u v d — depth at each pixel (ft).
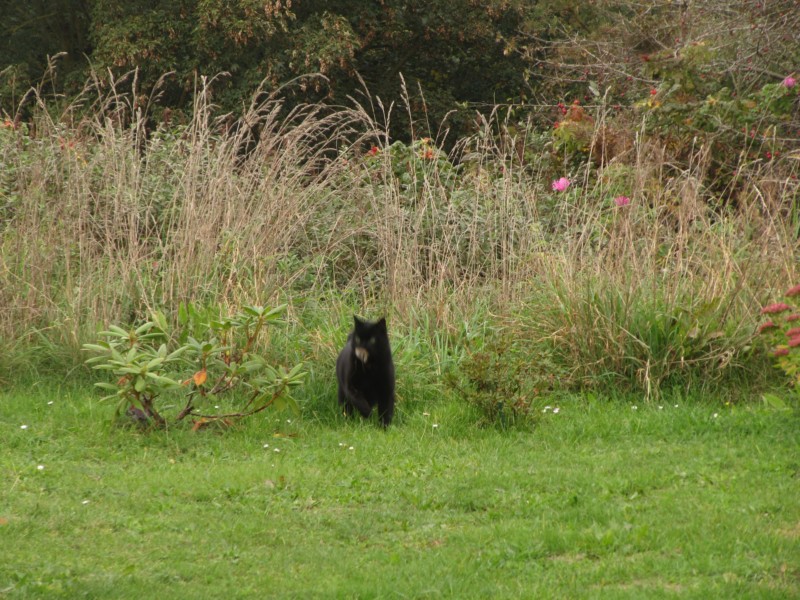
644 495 29.60
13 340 43.14
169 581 23.38
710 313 41.34
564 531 25.98
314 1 111.04
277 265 47.75
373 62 129.18
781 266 42.34
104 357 36.52
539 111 90.68
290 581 23.32
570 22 112.47
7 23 124.88
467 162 62.18
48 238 45.93
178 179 51.37
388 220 49.39
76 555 24.97
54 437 36.09
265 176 50.26
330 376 42.57
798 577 22.16
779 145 55.98
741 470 31.35
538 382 38.91
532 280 46.73
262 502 29.91
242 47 104.53
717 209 53.36
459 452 35.35
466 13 122.93
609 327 41.75
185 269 45.47
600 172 54.39
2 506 28.53
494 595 21.88
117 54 104.42
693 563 23.15
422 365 43.01
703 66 64.75
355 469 33.24
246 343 42.22
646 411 38.68
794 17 62.39
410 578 23.15
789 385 39.68
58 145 51.03
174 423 37.86
